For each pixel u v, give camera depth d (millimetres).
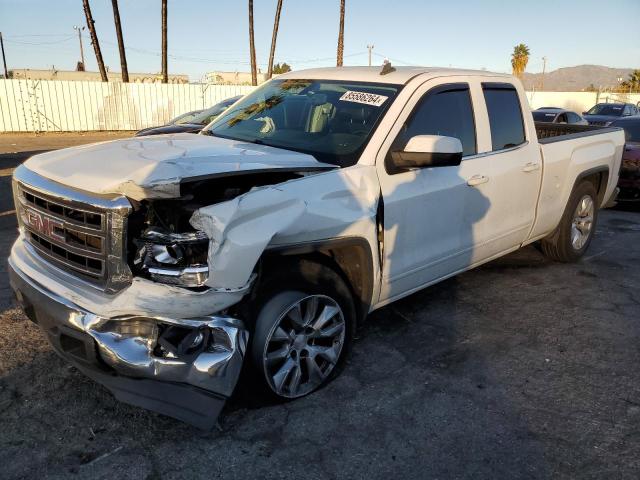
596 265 5953
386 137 3584
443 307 4695
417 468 2756
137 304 2586
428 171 3836
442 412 3211
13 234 6461
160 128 11031
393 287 3766
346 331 3430
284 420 3082
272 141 3873
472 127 4297
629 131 9539
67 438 2861
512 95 4781
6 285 4754
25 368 3467
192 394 2715
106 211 2627
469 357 3863
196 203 2773
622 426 3137
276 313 2986
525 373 3680
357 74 4266
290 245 2955
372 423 3088
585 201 5910
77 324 2697
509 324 4410
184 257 2604
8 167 12438
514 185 4641
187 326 2627
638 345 4125
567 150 5363
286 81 4641
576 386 3537
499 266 5820
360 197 3328
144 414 3076
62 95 24984
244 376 3057
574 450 2922
